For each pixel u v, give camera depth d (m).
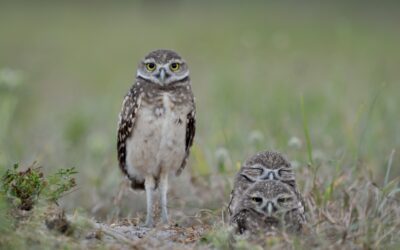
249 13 59.09
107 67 41.44
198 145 19.86
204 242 13.20
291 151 18.70
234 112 23.86
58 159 21.69
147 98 16.33
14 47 47.75
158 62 16.44
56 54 45.53
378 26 52.28
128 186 17.59
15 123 26.94
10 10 63.38
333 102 22.58
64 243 12.06
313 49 42.81
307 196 15.36
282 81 25.88
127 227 14.48
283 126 21.09
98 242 12.67
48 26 56.31
